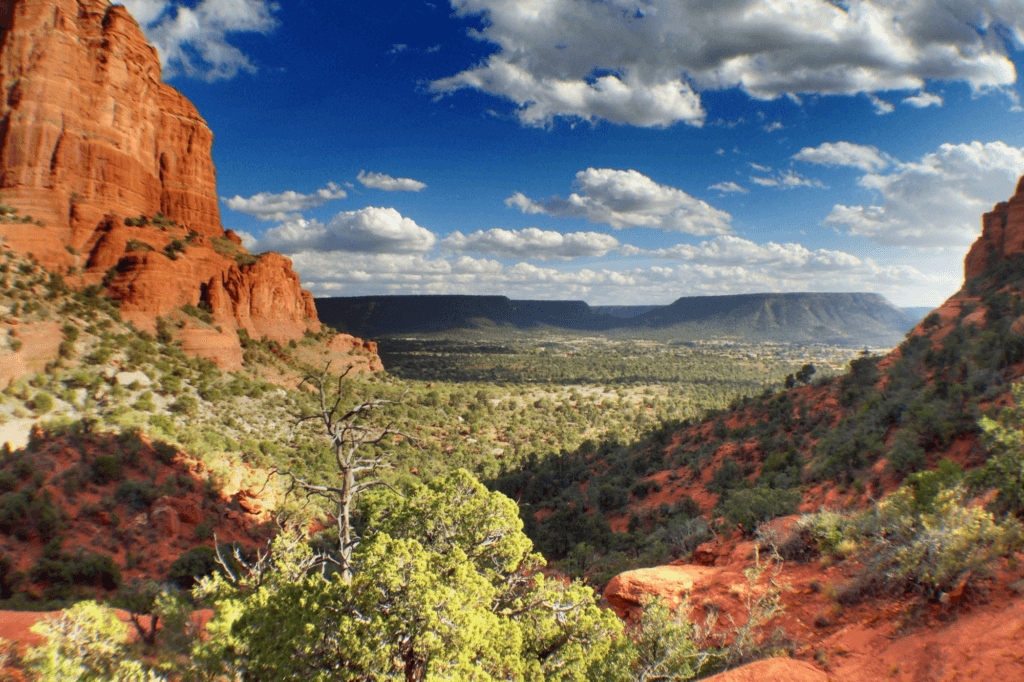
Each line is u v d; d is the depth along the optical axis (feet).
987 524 28.09
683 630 31.91
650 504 159.84
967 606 25.13
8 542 101.19
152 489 131.34
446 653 24.30
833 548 40.98
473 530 36.94
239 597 37.68
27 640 36.27
